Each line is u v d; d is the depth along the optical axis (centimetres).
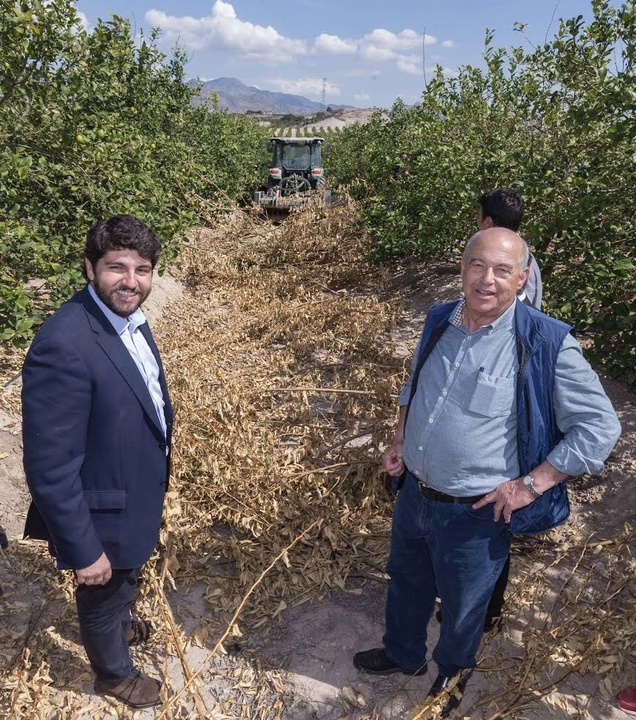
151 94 1105
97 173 575
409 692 274
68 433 202
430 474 228
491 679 277
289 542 348
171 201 761
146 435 223
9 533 352
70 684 269
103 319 211
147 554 234
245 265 950
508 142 638
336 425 482
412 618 265
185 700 262
